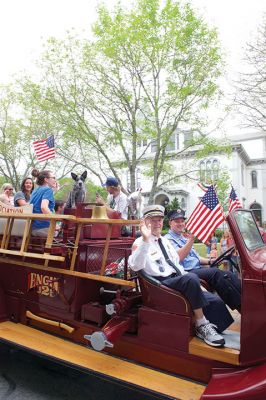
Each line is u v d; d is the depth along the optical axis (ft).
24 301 13.47
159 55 45.44
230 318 10.37
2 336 12.30
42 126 51.08
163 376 9.64
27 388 12.16
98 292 12.43
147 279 10.31
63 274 12.02
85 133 47.50
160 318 10.03
